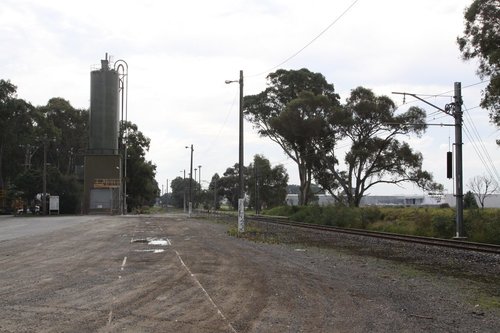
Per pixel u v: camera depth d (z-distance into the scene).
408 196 134.62
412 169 64.56
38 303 9.74
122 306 9.52
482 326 8.56
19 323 8.12
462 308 10.16
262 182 118.69
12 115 80.50
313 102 65.00
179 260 16.98
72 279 12.75
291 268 15.56
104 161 85.81
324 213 51.09
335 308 9.66
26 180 83.50
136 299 10.21
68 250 20.39
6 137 80.81
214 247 22.20
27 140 84.81
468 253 21.14
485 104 31.20
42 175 84.56
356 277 14.26
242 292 11.14
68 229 35.47
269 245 24.58
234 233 31.77
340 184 69.94
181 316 8.74
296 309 9.48
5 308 9.27
